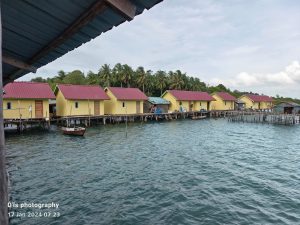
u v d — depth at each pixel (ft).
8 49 19.60
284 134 108.27
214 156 62.64
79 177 43.98
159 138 91.09
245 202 33.78
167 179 43.34
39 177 43.60
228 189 38.63
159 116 159.12
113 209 31.50
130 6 11.37
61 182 41.19
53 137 89.15
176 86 239.91
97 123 132.46
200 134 103.91
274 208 31.96
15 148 69.05
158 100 167.43
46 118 106.83
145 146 75.05
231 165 53.62
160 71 239.91
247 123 152.56
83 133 91.15
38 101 107.65
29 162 54.08
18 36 16.89
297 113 176.86
